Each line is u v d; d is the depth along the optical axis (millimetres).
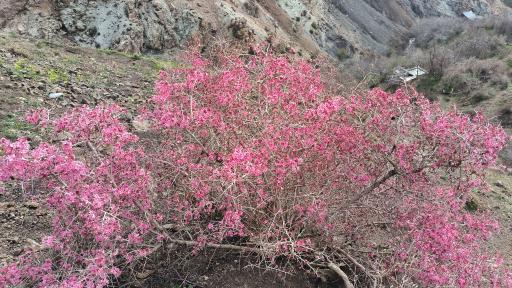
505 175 9781
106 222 2887
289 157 3781
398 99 4164
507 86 32750
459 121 3691
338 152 4074
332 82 5918
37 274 3004
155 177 3896
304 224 3875
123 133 3324
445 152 3699
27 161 2861
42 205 4141
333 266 3881
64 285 2777
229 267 3943
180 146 4199
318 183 4027
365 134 4199
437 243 3760
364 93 4730
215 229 3662
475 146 3631
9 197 4355
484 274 4031
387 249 4273
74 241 3182
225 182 3365
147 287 3584
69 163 2928
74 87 8055
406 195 4137
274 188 3801
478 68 35469
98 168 3195
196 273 3812
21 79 7852
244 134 4215
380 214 4297
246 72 4883
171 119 3668
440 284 3658
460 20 60844
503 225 6809
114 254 2986
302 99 4270
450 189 4070
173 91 3977
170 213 3926
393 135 4086
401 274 3973
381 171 4203
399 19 75875
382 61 42125
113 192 3174
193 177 3752
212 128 4016
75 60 10523
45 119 3371
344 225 4133
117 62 11742
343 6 61000
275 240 3836
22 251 3580
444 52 38219
